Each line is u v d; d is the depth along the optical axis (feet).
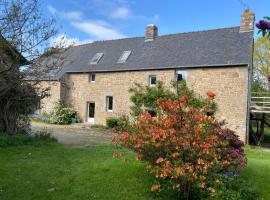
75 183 19.74
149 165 17.78
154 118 18.57
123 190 18.93
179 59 61.46
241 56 54.95
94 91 73.26
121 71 68.23
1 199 16.58
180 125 17.67
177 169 15.74
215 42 61.67
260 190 20.45
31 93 35.96
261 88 88.94
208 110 19.72
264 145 58.44
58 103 76.54
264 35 9.82
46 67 35.47
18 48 32.09
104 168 22.95
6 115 35.42
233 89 54.65
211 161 16.66
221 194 17.47
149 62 65.00
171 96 43.91
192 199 17.90
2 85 32.81
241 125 53.62
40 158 25.39
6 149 28.09
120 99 68.18
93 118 74.79
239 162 19.71
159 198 18.01
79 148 31.91
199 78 58.13
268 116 70.54
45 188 18.61
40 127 62.39
